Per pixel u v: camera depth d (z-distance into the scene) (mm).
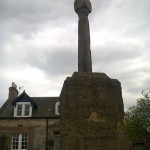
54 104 24984
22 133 22406
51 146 21641
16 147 22109
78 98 4957
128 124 26516
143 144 26172
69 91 5027
